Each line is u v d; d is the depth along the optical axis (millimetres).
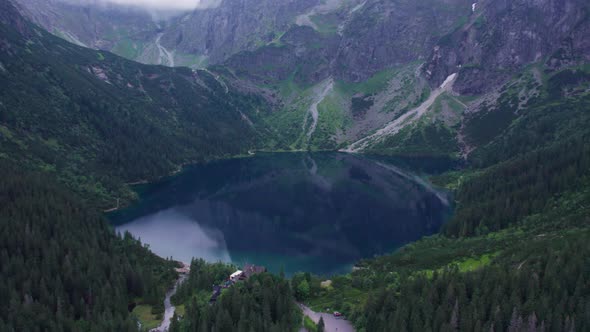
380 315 117438
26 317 121062
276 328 113438
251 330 110250
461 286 120938
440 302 118875
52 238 159000
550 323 103812
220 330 115375
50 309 128250
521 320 104625
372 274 158000
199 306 129250
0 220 158250
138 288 148125
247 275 153625
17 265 140625
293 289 141500
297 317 124938
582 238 135625
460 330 109000
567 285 113938
